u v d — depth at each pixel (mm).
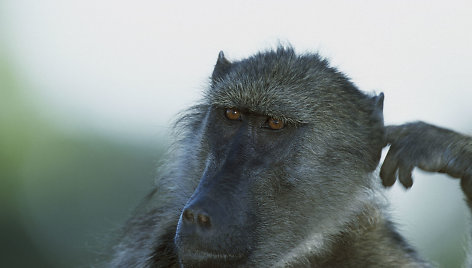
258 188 12469
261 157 12742
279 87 13086
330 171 13141
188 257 11523
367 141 13531
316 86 13359
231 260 11758
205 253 11516
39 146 30844
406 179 12641
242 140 12844
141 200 15164
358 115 13586
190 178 13695
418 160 12570
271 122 13023
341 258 13273
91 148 30875
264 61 13633
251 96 13000
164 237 13516
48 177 29844
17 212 28703
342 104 13438
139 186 29781
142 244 14266
